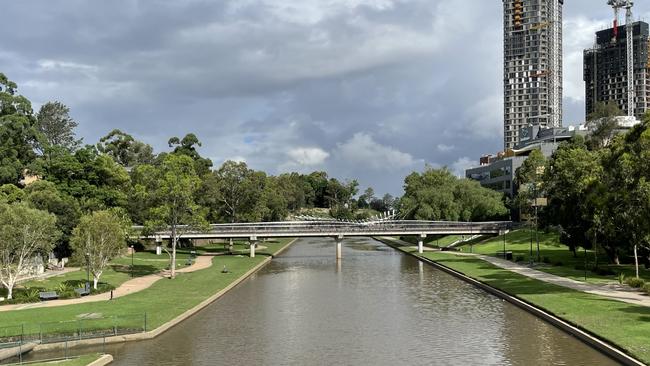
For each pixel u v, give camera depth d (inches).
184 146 7440.9
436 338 1796.3
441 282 3223.4
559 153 4252.0
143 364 1520.7
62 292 2454.5
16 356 1560.0
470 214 6476.4
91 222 2719.0
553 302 2183.8
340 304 2480.3
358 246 7066.9
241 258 4653.1
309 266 4311.0
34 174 4520.2
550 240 4854.8
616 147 2930.6
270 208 6461.6
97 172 4478.3
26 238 2405.3
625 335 1581.0
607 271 3031.5
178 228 3816.4
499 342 1715.1
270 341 1777.8
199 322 2073.1
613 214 2783.0
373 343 1744.6
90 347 1696.6
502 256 4367.6
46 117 7071.9
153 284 2965.1
